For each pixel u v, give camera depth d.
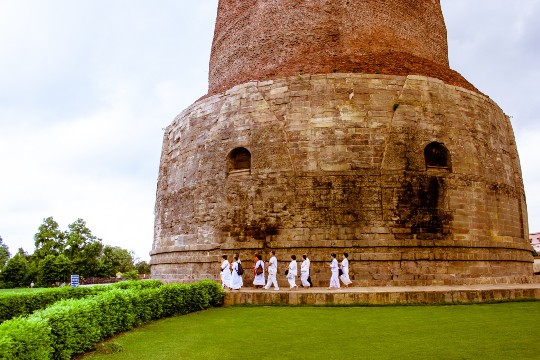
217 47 32.31
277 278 21.28
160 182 29.86
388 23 28.64
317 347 9.99
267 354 9.45
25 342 7.34
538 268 34.41
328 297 16.62
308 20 28.03
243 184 23.05
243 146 23.56
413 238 21.14
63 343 8.93
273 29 28.69
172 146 28.89
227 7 32.28
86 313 9.95
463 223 22.16
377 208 21.38
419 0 30.84
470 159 23.33
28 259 77.81
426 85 23.45
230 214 23.06
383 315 14.12
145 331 12.22
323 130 22.39
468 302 16.38
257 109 23.69
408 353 9.18
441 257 21.16
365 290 18.08
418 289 18.09
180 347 10.20
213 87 31.70
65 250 77.94
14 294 16.19
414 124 22.66
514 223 25.05
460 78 26.67
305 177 22.00
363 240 20.98
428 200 21.83
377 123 22.47
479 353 9.01
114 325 11.60
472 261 21.73
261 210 22.33
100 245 81.06
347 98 22.75
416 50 29.47
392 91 23.08
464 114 24.06
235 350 9.85
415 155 22.23
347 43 27.45
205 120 25.83
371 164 21.91
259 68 28.38
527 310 14.56
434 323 12.54
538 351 9.07
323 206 21.55
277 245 21.62
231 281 20.47
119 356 9.45
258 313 15.23
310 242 21.20
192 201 25.14
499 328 11.56
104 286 19.55
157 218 29.47
